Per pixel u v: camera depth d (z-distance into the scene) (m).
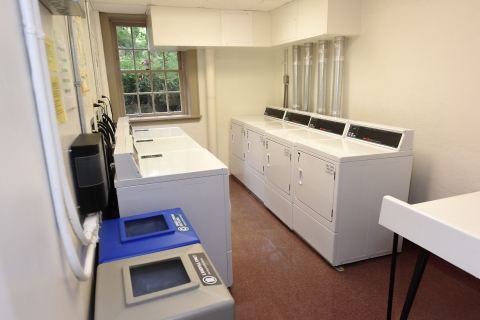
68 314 0.78
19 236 0.51
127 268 1.07
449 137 2.34
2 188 0.46
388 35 2.77
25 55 0.64
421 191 2.61
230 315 0.92
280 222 3.12
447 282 2.16
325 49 3.37
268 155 3.22
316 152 2.37
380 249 2.44
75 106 1.44
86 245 1.02
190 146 2.53
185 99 4.40
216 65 4.31
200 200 1.82
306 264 2.40
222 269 1.98
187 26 3.59
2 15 0.53
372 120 3.04
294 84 3.94
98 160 1.17
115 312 0.87
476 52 2.11
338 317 1.86
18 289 0.48
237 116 4.54
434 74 2.40
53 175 0.70
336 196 2.18
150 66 4.18
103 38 3.73
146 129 3.48
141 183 1.67
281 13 3.62
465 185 2.26
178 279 1.12
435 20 2.35
